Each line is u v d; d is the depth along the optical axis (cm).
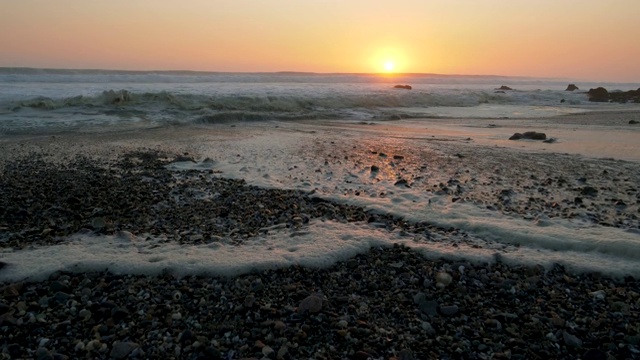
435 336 371
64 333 364
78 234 589
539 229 595
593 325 386
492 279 468
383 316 399
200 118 1869
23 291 429
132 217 664
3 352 335
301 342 357
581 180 907
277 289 439
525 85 8638
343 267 489
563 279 469
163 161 1075
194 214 680
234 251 516
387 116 2259
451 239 577
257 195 786
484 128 1836
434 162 1093
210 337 361
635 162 1095
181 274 461
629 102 3666
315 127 1814
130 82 3769
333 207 716
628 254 511
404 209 692
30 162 1034
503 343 360
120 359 331
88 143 1310
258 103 2320
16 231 603
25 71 4269
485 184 873
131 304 408
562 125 1941
